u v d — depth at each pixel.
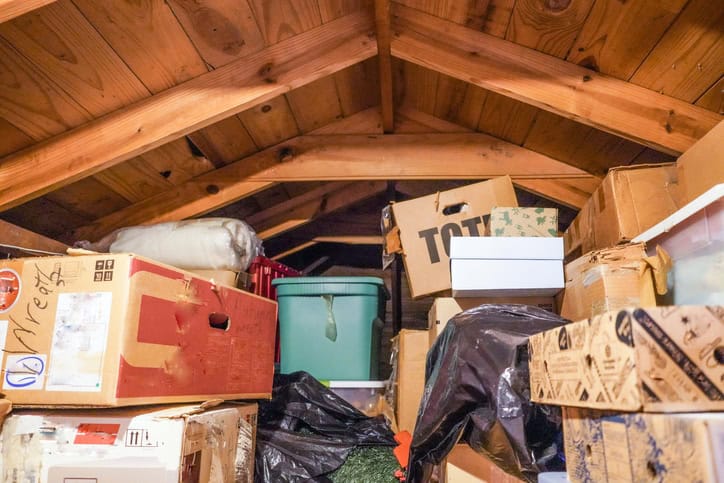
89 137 1.59
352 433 1.87
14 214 1.90
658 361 0.68
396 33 1.70
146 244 2.03
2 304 1.16
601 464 0.78
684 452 0.61
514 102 1.91
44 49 1.32
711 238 1.09
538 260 1.66
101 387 1.07
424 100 2.16
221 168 2.21
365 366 2.21
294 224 2.67
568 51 1.58
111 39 1.38
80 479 1.08
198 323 1.33
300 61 1.67
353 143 2.21
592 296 1.41
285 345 2.24
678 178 1.51
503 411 1.08
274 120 2.06
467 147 2.19
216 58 1.60
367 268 3.17
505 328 1.19
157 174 2.08
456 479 1.26
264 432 1.73
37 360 1.11
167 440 1.08
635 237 1.48
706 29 1.31
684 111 1.55
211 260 2.01
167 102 1.62
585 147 2.00
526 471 1.07
